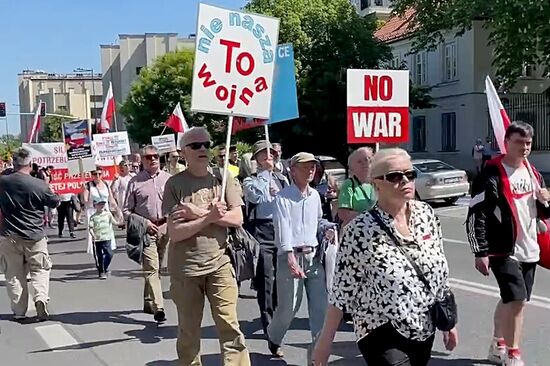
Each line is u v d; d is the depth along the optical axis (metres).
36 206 8.28
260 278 6.81
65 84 117.00
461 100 34.06
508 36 24.45
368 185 6.07
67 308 8.96
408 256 3.54
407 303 3.50
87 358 6.69
